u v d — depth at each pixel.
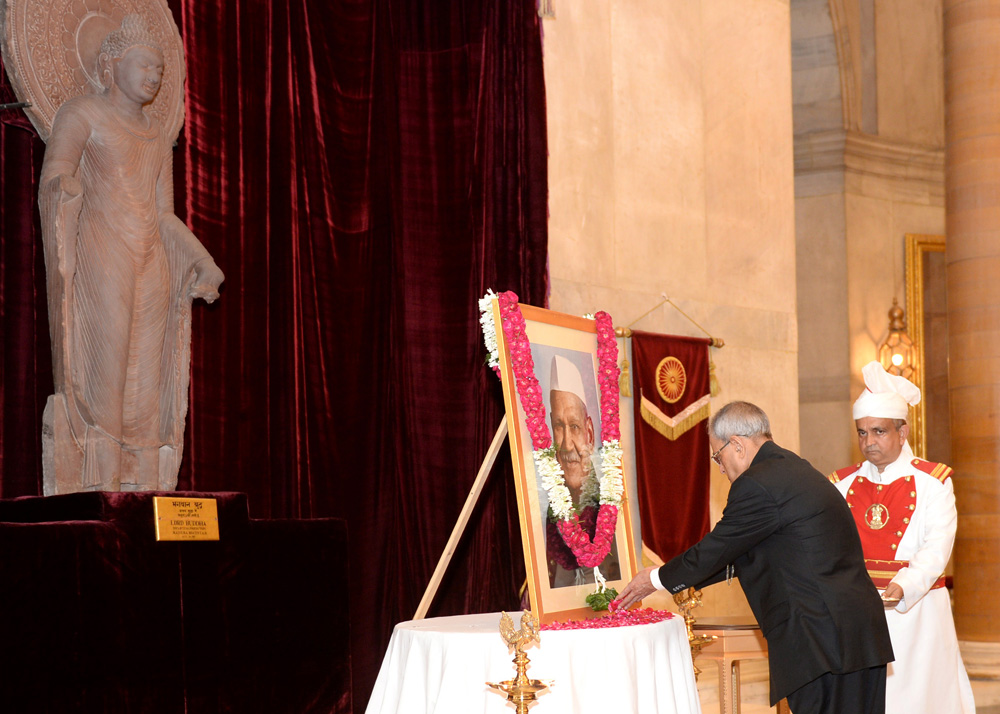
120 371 3.94
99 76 4.13
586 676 3.21
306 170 5.32
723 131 8.12
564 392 3.79
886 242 11.40
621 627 3.33
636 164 7.43
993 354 7.20
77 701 2.91
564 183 6.89
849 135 11.10
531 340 3.70
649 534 6.79
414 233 5.88
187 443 4.68
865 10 11.38
